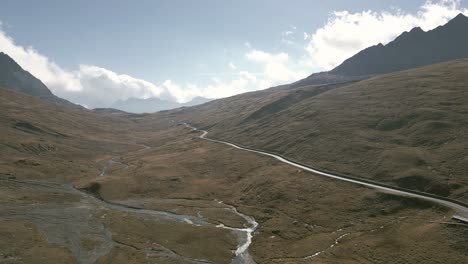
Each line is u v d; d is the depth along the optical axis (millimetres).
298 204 96062
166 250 73438
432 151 108625
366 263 63062
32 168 135500
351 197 93125
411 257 61781
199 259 69812
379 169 106625
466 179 86625
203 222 90812
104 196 113625
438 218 72938
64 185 125250
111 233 81750
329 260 65625
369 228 76500
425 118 135875
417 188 90250
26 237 75062
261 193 109000
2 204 95312
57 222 86938
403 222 75125
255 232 84000
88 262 66562
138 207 104000
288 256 69625
